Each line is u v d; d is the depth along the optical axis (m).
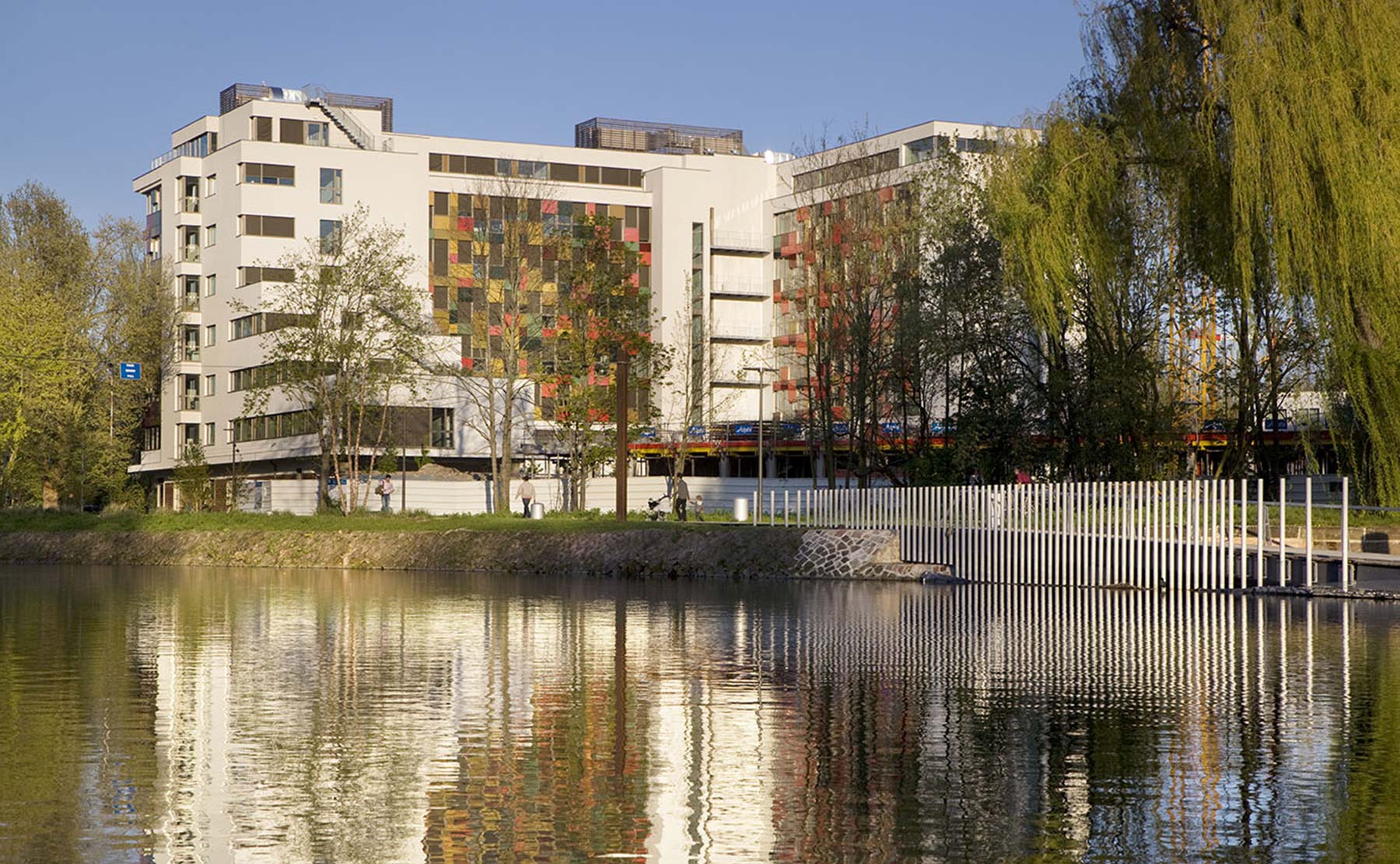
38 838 8.38
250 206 91.81
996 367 43.69
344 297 64.12
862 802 9.35
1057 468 40.12
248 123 96.56
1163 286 38.62
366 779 10.05
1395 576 29.28
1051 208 33.31
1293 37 29.28
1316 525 30.86
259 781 9.98
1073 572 31.23
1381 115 28.45
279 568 47.53
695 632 21.06
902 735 11.80
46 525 58.53
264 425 87.50
